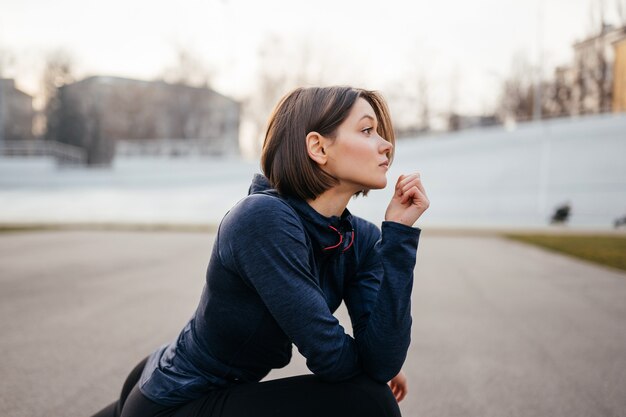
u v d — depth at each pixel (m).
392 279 1.07
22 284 5.80
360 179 1.12
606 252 9.25
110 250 9.54
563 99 42.12
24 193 29.19
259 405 1.05
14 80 61.31
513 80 45.97
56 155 41.59
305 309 1.02
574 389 2.58
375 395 1.07
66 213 22.17
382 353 1.07
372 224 1.37
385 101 1.22
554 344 3.45
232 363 1.14
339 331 1.06
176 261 7.95
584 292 5.46
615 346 3.39
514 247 10.68
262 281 1.01
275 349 1.17
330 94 1.13
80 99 59.72
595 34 38.91
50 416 2.23
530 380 2.72
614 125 26.48
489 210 22.06
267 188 1.21
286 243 1.02
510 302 4.91
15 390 2.54
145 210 23.22
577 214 21.06
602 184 22.77
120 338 3.55
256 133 51.56
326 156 1.12
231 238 1.04
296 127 1.13
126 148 38.25
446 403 2.40
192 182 31.86
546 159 22.77
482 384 2.67
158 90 59.94
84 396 2.47
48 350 3.25
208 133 57.12
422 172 26.33
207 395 1.11
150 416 1.15
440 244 11.45
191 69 56.03
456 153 28.09
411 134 48.75
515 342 3.50
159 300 4.90
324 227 1.13
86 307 4.57
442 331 3.81
